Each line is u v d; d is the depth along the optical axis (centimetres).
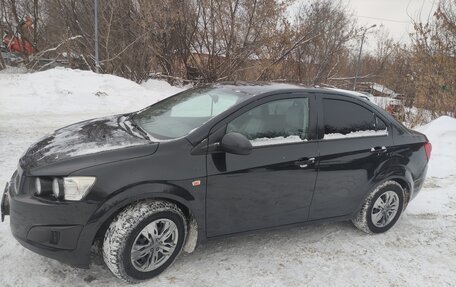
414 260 385
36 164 300
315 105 385
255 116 353
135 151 307
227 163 330
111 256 296
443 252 405
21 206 290
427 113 1177
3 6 1902
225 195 334
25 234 291
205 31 1816
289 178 360
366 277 350
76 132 361
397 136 435
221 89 402
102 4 1728
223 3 1739
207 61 1881
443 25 1166
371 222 424
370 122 421
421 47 1215
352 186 402
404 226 458
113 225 298
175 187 310
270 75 1927
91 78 1284
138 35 1700
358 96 424
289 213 373
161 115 396
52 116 921
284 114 368
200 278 328
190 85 1911
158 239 315
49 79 1212
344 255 384
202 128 329
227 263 353
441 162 721
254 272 343
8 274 312
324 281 339
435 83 1177
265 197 354
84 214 285
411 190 446
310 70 2239
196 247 373
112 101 1151
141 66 1748
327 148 381
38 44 2066
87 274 320
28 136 726
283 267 355
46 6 1961
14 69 1719
